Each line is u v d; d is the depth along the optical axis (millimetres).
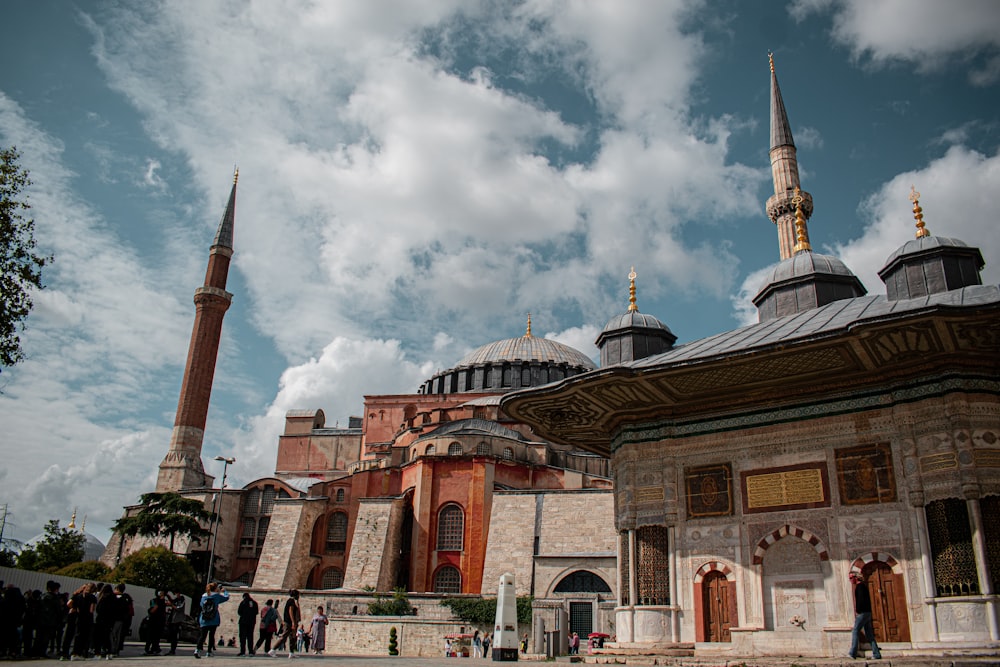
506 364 85625
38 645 21391
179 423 81750
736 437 24391
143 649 28047
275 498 73375
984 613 18750
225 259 89312
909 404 21422
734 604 22906
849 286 28359
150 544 73000
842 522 21750
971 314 18203
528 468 65438
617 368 23000
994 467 19969
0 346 27953
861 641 20344
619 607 25625
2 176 28594
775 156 59469
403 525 64438
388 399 86125
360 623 51906
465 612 51656
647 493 25578
